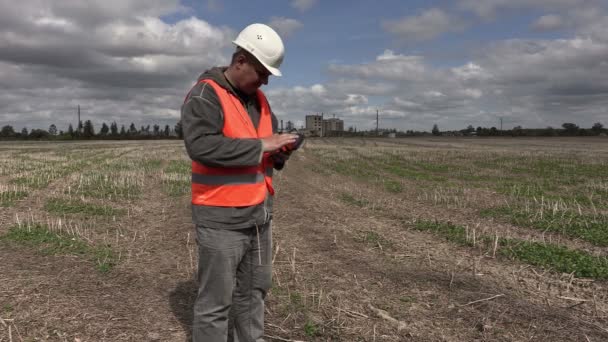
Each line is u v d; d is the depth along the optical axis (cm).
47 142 7175
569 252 630
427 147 4975
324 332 388
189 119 262
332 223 847
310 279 519
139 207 1012
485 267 577
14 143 6506
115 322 397
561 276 541
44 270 537
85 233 731
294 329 394
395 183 1582
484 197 1222
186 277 520
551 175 1908
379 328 396
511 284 512
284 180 1623
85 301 442
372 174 1942
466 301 457
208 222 278
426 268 571
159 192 1266
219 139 259
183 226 805
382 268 566
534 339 376
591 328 398
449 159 2897
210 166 267
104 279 509
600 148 4731
